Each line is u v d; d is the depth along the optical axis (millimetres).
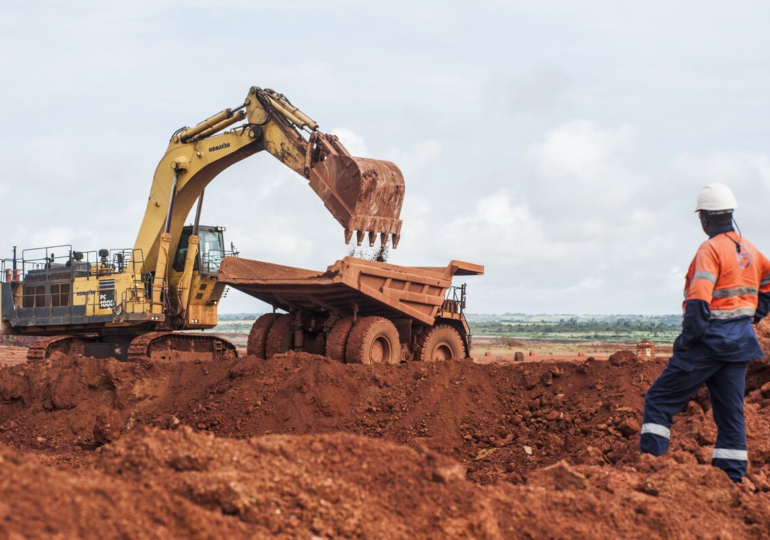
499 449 11211
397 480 5215
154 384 15000
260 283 15164
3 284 19469
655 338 97125
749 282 7031
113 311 18047
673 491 6176
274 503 4820
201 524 4352
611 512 5660
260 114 17109
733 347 6867
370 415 12414
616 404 10805
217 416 12930
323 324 16406
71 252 18812
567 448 10508
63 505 4070
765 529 5945
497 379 12844
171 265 19078
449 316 16938
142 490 4609
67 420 14867
